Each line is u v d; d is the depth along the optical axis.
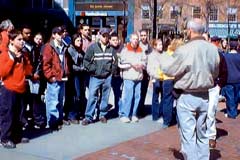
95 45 9.46
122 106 10.09
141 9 35.75
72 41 9.42
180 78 6.48
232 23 41.03
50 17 31.61
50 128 9.04
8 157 7.27
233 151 8.14
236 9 40.94
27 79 8.64
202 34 6.58
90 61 9.46
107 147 8.03
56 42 8.89
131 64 9.89
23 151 7.62
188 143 6.58
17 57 7.66
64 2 33.94
